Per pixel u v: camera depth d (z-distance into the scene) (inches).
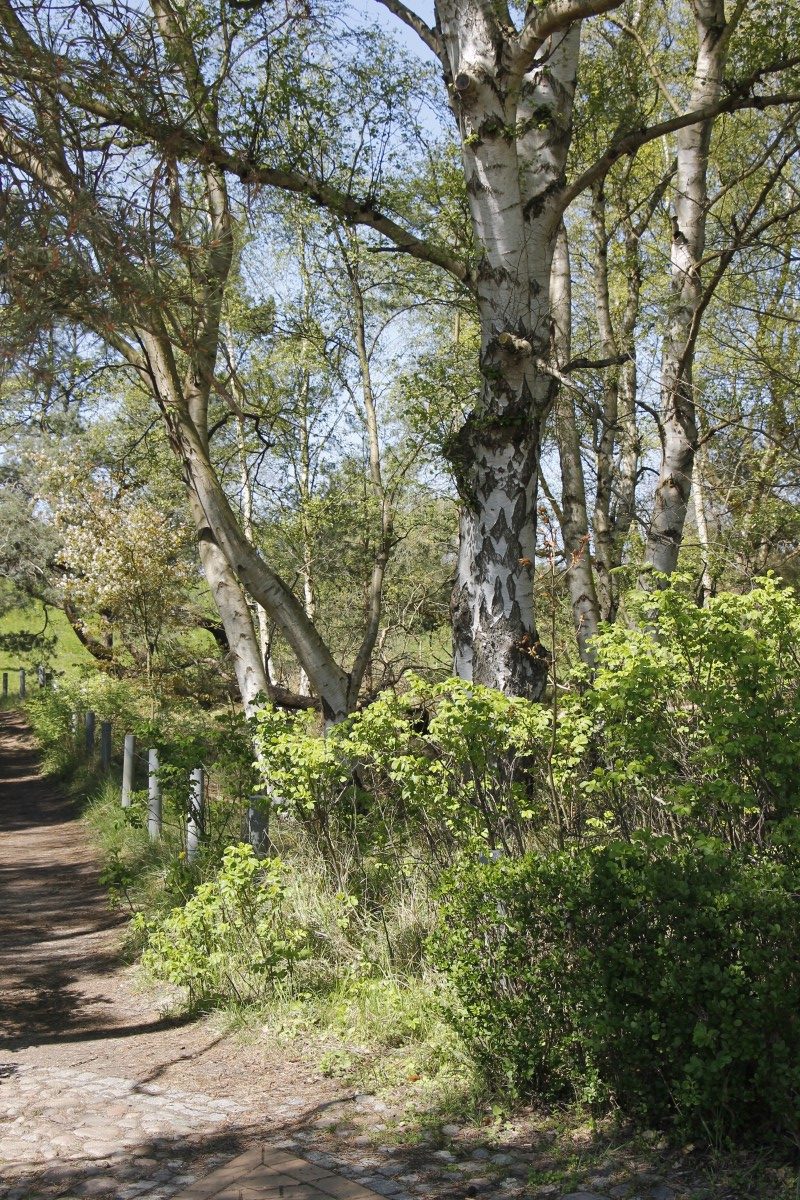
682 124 358.6
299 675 950.4
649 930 165.6
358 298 570.9
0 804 698.2
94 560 800.3
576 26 363.3
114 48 244.4
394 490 566.9
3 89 237.3
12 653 1181.7
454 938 189.6
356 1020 230.1
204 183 384.5
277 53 394.0
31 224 234.5
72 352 255.6
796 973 152.2
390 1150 171.2
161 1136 181.5
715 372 541.6
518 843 226.1
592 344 623.8
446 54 352.5
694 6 420.8
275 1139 178.1
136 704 868.0
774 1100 150.0
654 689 205.6
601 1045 165.5
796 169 592.1
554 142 358.9
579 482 487.8
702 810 194.1
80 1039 248.5
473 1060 193.0
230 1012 247.3
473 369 529.3
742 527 405.7
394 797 281.6
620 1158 159.0
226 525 423.5
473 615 353.1
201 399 430.3
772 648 214.2
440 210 488.1
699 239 428.8
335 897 262.2
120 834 491.5
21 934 366.6
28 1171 167.2
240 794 348.5
